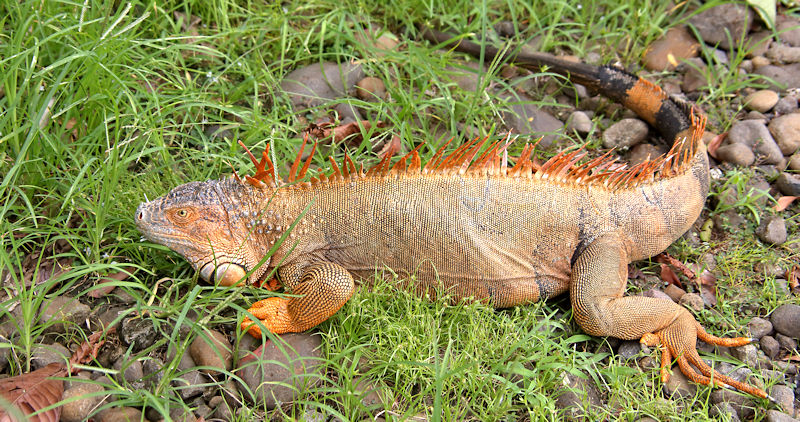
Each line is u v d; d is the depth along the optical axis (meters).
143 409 1.84
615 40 2.21
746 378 1.91
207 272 1.91
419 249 1.91
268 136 2.04
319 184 1.92
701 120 2.02
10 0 2.02
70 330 1.90
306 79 2.12
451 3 2.22
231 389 1.87
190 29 2.14
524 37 2.21
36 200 1.98
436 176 1.92
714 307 1.97
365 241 1.91
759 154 2.09
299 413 1.86
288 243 1.91
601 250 1.92
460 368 1.85
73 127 2.00
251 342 1.90
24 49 1.99
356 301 1.91
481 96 2.09
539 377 1.90
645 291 1.97
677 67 2.20
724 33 2.21
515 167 1.92
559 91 2.16
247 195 1.91
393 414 1.86
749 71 2.19
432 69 2.11
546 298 1.95
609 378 1.90
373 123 2.05
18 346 1.87
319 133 2.07
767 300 1.97
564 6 2.22
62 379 1.84
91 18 2.03
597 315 1.91
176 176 1.99
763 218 2.04
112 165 1.94
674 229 1.96
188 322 1.87
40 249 1.95
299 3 2.18
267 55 2.14
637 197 1.95
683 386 1.91
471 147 1.94
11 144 1.97
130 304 1.92
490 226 1.92
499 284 1.93
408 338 1.89
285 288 1.92
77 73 1.98
